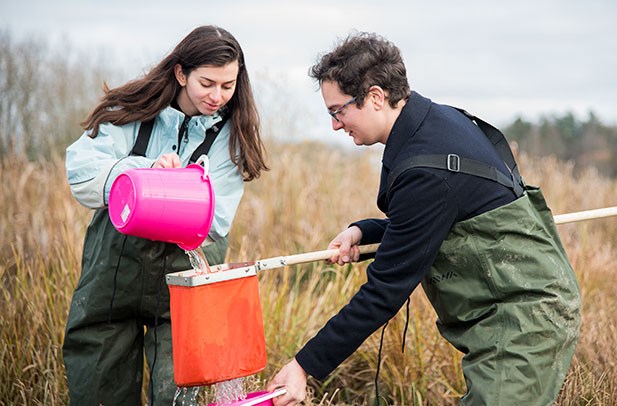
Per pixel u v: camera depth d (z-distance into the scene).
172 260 2.98
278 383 2.65
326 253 2.86
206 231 2.59
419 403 3.62
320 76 2.70
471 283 2.61
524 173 8.27
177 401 3.03
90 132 2.93
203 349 2.47
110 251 2.95
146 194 2.48
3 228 5.56
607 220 7.66
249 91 3.03
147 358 3.11
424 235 2.52
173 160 2.70
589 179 8.83
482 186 2.56
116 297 2.99
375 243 2.99
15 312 3.95
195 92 2.86
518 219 2.57
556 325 2.56
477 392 2.52
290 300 4.40
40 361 3.68
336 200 6.87
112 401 3.13
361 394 3.88
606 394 3.41
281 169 6.91
